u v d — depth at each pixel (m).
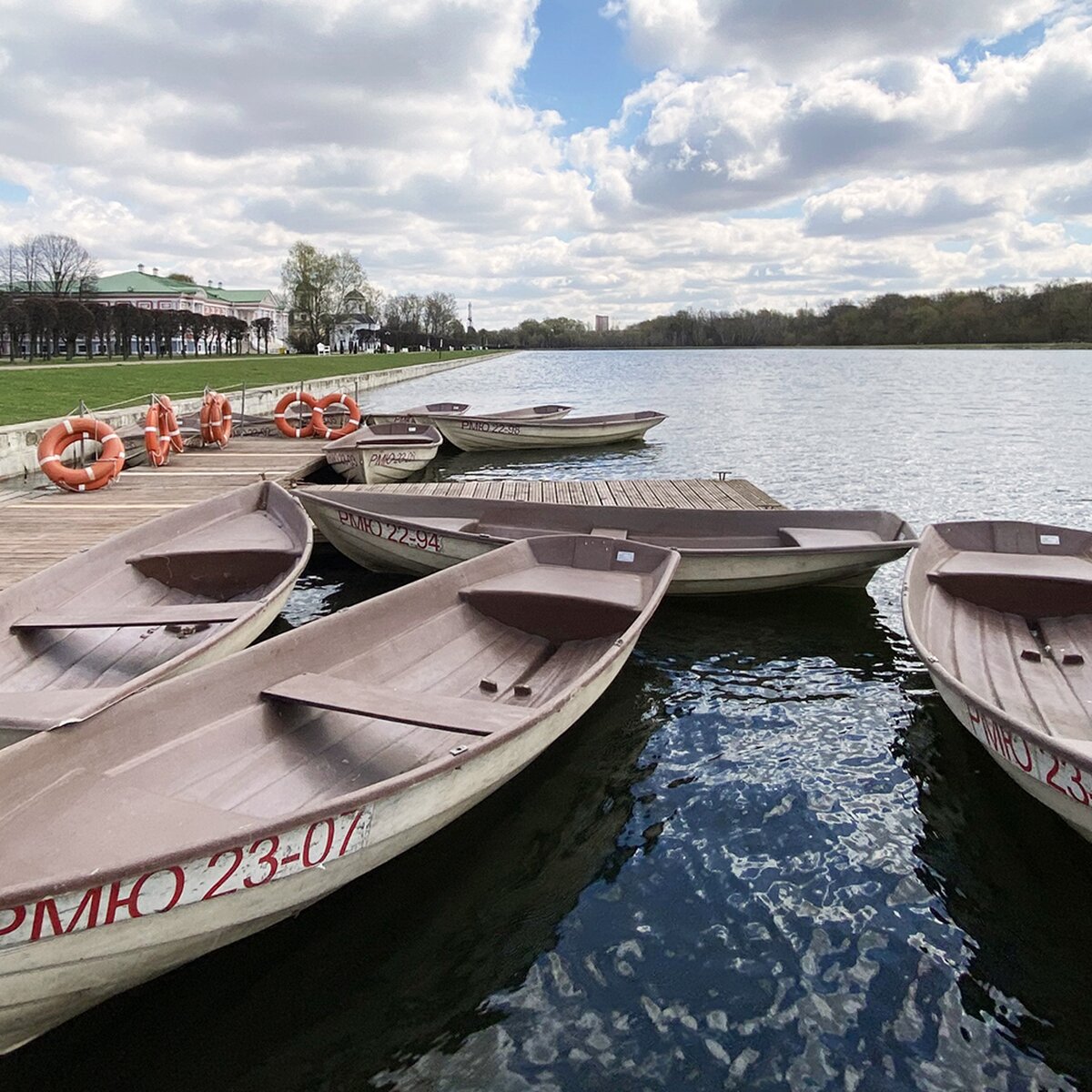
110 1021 3.50
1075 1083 3.29
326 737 4.66
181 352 76.00
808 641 8.08
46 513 10.86
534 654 6.40
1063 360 92.31
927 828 4.98
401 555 9.05
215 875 2.98
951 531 8.22
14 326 44.75
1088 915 4.25
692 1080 3.30
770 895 4.39
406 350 117.00
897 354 120.50
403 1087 3.26
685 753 5.90
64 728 3.65
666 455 21.44
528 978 3.82
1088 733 5.19
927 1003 3.68
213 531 8.59
